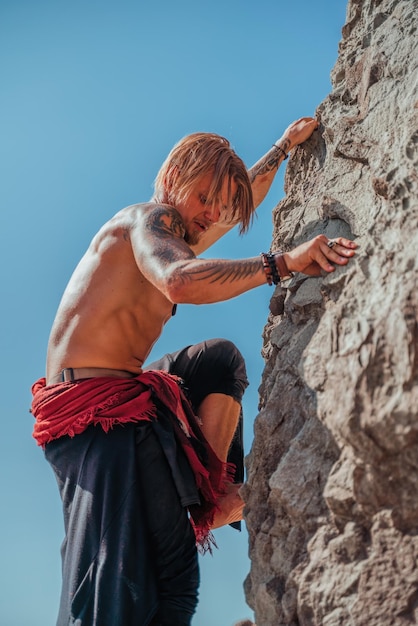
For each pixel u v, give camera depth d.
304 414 3.14
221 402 4.05
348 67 4.21
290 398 3.24
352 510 2.71
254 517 3.20
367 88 3.85
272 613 2.96
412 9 3.88
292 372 3.29
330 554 2.75
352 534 2.70
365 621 2.57
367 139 3.64
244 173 3.75
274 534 3.05
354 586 2.64
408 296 2.65
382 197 3.22
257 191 4.27
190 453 3.54
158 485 3.39
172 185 3.71
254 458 3.30
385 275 2.86
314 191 3.99
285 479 2.97
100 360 3.58
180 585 3.35
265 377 3.62
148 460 3.41
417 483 2.56
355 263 3.05
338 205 3.58
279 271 3.19
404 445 2.53
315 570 2.77
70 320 3.66
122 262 3.62
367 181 3.53
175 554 3.37
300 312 3.45
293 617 2.84
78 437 3.42
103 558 3.21
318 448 2.95
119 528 3.25
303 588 2.77
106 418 3.40
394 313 2.64
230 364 4.10
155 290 3.69
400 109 3.53
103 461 3.34
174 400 3.65
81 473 3.37
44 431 3.46
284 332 3.53
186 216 3.69
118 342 3.62
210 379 4.09
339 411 2.66
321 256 3.16
